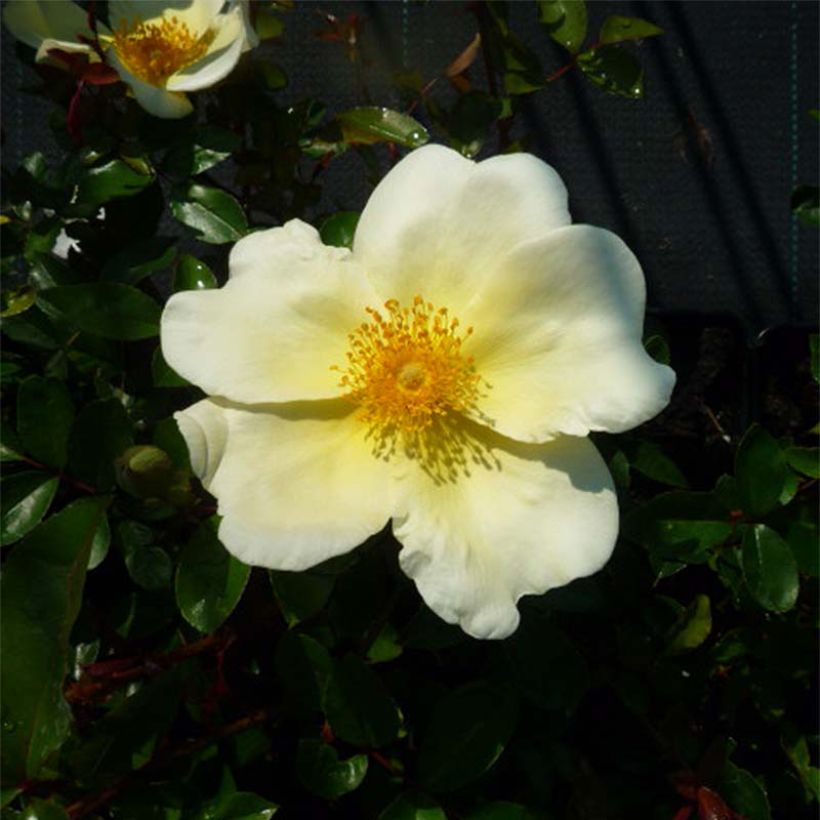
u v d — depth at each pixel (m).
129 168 0.31
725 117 0.48
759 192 0.48
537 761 0.31
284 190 0.34
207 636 0.29
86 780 0.27
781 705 0.32
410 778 0.30
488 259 0.27
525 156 0.27
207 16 0.32
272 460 0.26
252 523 0.25
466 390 0.27
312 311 0.27
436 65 0.47
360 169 0.46
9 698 0.26
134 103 0.32
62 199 0.32
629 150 0.48
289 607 0.28
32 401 0.29
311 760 0.29
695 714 0.33
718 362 0.42
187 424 0.26
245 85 0.33
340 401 0.27
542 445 0.26
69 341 0.31
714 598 0.37
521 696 0.31
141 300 0.30
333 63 0.47
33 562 0.26
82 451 0.29
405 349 0.27
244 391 0.26
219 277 0.35
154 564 0.30
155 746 0.28
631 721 0.32
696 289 0.47
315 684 0.29
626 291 0.26
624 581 0.31
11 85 0.47
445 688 0.31
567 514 0.26
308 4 0.47
